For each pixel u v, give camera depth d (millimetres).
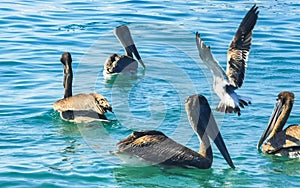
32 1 29062
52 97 18859
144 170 14484
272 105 18531
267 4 29219
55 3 28812
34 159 14766
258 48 23609
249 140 16250
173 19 26469
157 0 29547
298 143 15305
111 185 13680
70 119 17156
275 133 16000
